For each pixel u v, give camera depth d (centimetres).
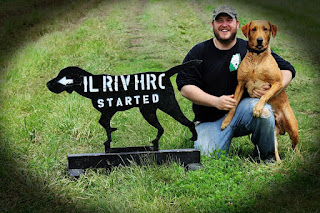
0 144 456
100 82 386
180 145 471
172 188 360
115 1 1767
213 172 381
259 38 380
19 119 551
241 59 415
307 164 395
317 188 360
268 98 389
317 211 324
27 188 366
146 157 400
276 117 418
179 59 948
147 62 920
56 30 1219
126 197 349
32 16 1409
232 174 382
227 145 423
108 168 396
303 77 790
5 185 371
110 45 1039
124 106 392
